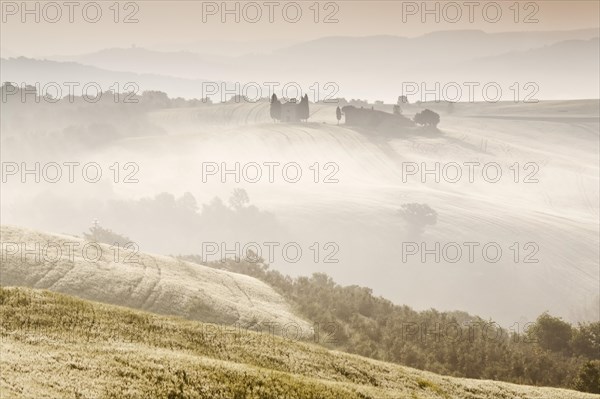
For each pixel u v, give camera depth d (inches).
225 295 3508.9
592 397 2679.6
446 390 2384.4
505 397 2470.5
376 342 3599.9
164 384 1552.7
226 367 1780.3
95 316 2091.5
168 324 2249.0
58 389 1348.4
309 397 1748.3
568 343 4284.0
